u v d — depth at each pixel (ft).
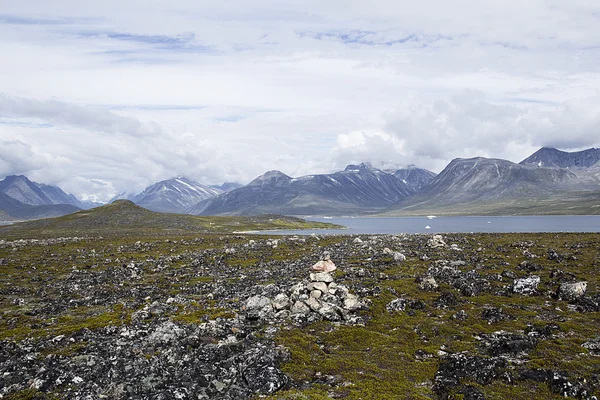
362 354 92.99
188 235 539.70
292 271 205.87
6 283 188.55
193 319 118.83
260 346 93.56
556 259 203.00
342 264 218.59
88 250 324.60
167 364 84.79
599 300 125.90
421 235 384.06
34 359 87.51
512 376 77.46
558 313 119.75
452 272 178.91
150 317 123.54
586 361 83.76
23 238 511.40
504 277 169.17
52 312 135.85
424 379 79.87
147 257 281.13
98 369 81.71
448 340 101.60
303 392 73.31
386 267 202.69
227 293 158.40
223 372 80.69
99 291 168.55
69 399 69.41
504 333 103.24
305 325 114.42
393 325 113.39
